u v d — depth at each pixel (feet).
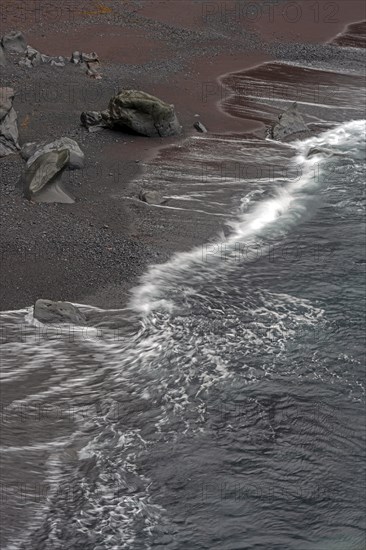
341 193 80.02
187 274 63.67
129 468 44.96
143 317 57.62
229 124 96.68
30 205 71.36
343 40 138.10
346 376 52.49
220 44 128.98
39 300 56.44
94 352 53.78
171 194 77.05
